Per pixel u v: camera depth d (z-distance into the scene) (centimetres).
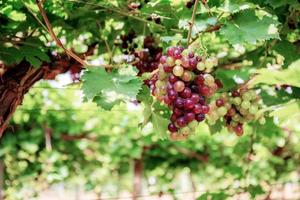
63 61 173
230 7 138
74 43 186
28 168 325
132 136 365
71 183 358
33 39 166
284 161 346
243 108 150
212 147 364
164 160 386
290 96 180
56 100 327
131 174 383
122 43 187
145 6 166
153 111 144
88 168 365
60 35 179
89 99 122
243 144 271
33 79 168
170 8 161
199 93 131
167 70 129
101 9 173
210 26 143
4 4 165
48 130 326
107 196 376
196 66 128
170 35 164
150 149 380
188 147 371
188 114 130
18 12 170
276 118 173
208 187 371
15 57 157
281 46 162
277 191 347
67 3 170
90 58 190
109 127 361
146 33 178
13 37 165
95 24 182
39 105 320
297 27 165
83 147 357
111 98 122
